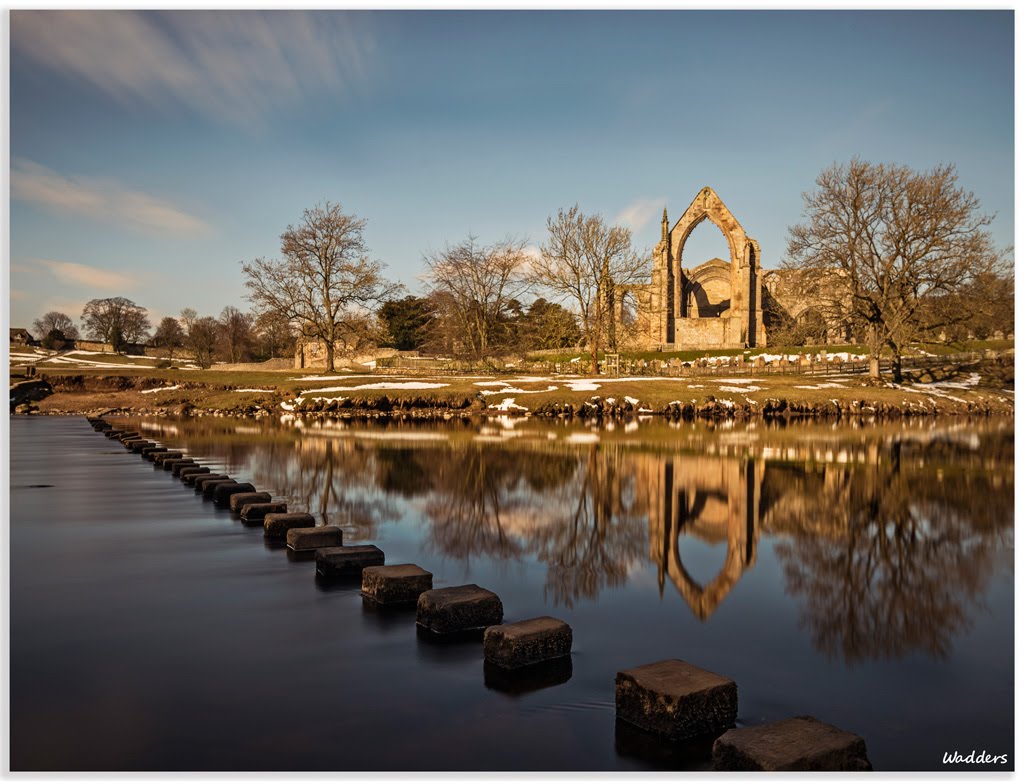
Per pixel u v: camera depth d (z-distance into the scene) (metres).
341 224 55.16
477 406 37.88
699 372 57.78
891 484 14.34
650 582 7.49
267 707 4.48
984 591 7.25
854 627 6.16
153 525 9.77
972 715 4.59
